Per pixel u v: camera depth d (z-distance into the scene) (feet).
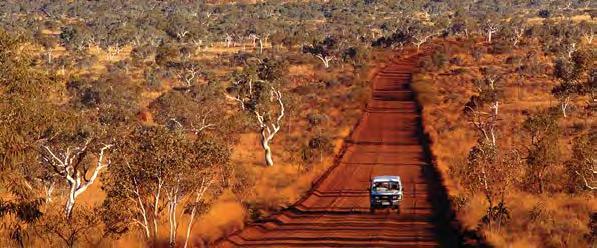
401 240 155.43
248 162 268.00
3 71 107.34
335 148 327.06
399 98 537.24
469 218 164.25
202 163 130.93
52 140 142.20
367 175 264.31
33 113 108.68
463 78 618.03
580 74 345.31
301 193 228.02
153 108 343.46
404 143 350.64
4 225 116.57
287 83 558.97
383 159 303.68
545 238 134.92
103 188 128.98
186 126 313.12
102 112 239.50
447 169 260.01
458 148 310.04
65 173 147.33
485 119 379.14
